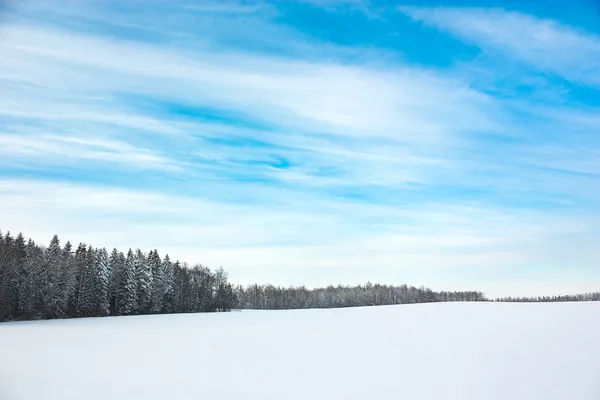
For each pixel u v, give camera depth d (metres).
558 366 15.49
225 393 12.27
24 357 18.92
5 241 56.50
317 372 15.20
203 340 25.75
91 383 13.46
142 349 21.59
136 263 73.50
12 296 51.62
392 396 11.91
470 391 12.31
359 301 152.38
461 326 30.69
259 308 148.88
